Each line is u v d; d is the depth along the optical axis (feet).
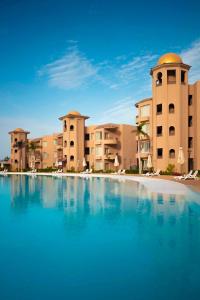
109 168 187.62
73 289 20.06
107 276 21.99
